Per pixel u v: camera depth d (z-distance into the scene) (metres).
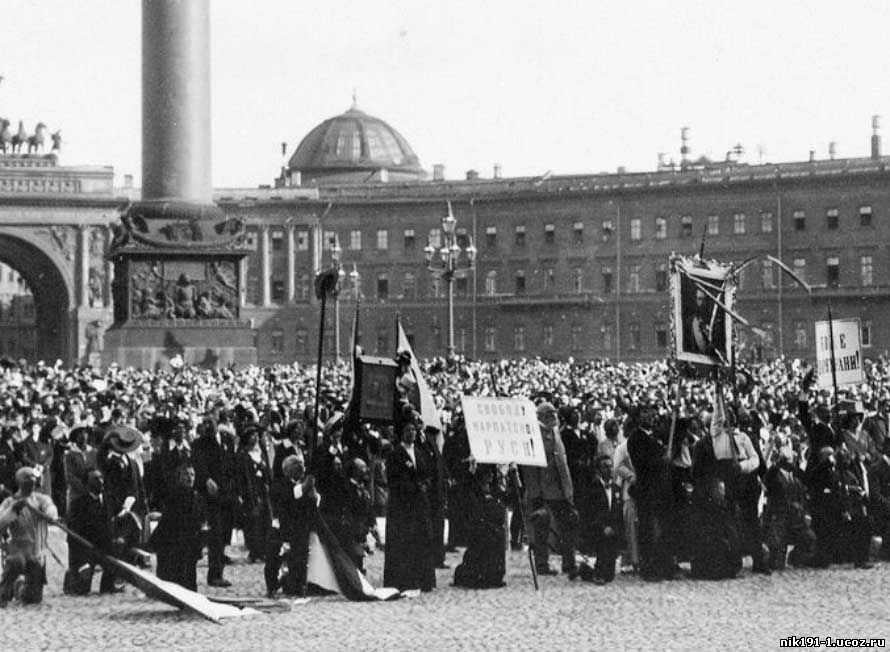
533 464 26.39
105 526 25.98
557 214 150.75
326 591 25.34
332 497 25.70
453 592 25.75
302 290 158.25
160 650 19.86
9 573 24.62
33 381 62.16
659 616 22.73
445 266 74.88
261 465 31.14
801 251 139.88
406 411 26.70
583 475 28.55
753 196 142.00
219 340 73.31
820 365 38.12
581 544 28.58
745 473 28.12
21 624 22.48
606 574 26.97
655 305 146.00
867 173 136.75
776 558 28.45
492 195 153.12
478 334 153.38
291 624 22.05
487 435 26.14
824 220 139.25
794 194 140.25
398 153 182.62
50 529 38.38
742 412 31.28
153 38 71.62
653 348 146.12
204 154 73.31
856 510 29.09
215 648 19.95
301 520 24.97
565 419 29.48
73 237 152.50
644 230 146.88
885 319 135.88
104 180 153.38
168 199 72.81
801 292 139.38
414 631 21.31
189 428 30.50
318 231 157.88
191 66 72.00
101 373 69.62
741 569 28.81
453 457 32.34
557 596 25.12
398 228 156.75
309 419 31.03
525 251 152.25
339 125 182.12
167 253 72.75
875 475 30.88
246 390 54.31
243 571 29.55
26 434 38.44
